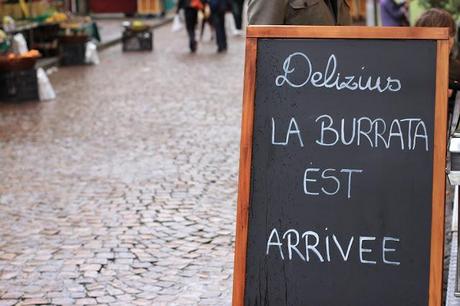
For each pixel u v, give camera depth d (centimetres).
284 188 400
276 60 407
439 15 623
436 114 387
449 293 474
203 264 573
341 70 400
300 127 402
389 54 395
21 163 880
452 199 667
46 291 530
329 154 397
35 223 673
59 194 758
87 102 1291
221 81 1511
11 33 1511
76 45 1822
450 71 592
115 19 3206
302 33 404
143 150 936
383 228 388
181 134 1022
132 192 761
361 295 388
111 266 572
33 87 1312
